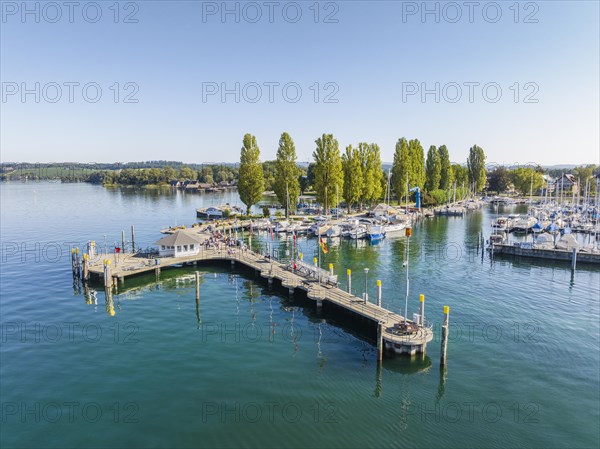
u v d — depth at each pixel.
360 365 32.66
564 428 24.88
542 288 53.06
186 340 37.12
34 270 61.06
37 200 177.12
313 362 33.16
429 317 42.22
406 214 122.56
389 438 24.05
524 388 29.19
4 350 34.72
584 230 97.00
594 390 28.88
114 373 31.08
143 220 116.44
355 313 40.59
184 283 55.50
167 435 24.17
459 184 189.75
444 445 23.47
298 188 120.44
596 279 57.56
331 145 113.19
